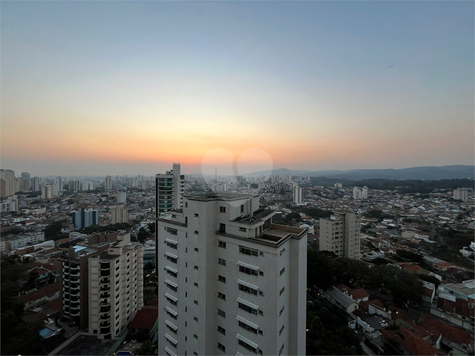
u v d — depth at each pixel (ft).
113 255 151.33
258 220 69.21
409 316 143.54
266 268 61.11
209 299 70.74
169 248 82.02
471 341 116.98
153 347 126.31
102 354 129.80
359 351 117.70
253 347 62.64
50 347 129.70
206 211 69.62
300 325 68.44
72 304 148.05
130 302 159.12
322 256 196.95
